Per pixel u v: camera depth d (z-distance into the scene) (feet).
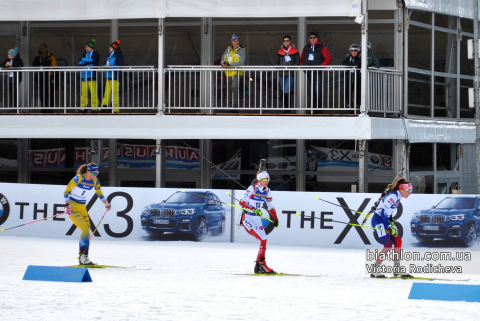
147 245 69.21
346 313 32.50
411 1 87.40
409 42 88.53
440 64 94.02
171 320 30.12
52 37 96.37
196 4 77.30
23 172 99.76
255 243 71.20
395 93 85.05
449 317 31.42
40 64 89.76
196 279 47.06
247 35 91.91
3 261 56.24
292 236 70.49
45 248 65.67
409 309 34.01
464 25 98.12
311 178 92.63
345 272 53.16
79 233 74.08
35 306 33.73
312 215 70.18
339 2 74.59
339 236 69.46
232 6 76.59
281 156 93.20
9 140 100.37
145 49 94.02
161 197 72.95
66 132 81.61
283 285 44.19
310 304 35.45
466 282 47.57
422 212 68.80
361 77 75.87
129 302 35.35
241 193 71.51
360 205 69.26
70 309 32.94
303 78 86.58
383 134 79.87
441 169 95.50
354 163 91.25
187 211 72.28
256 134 77.82
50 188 75.15
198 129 79.15
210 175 94.73
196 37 92.89
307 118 76.74
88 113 81.61
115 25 94.53
